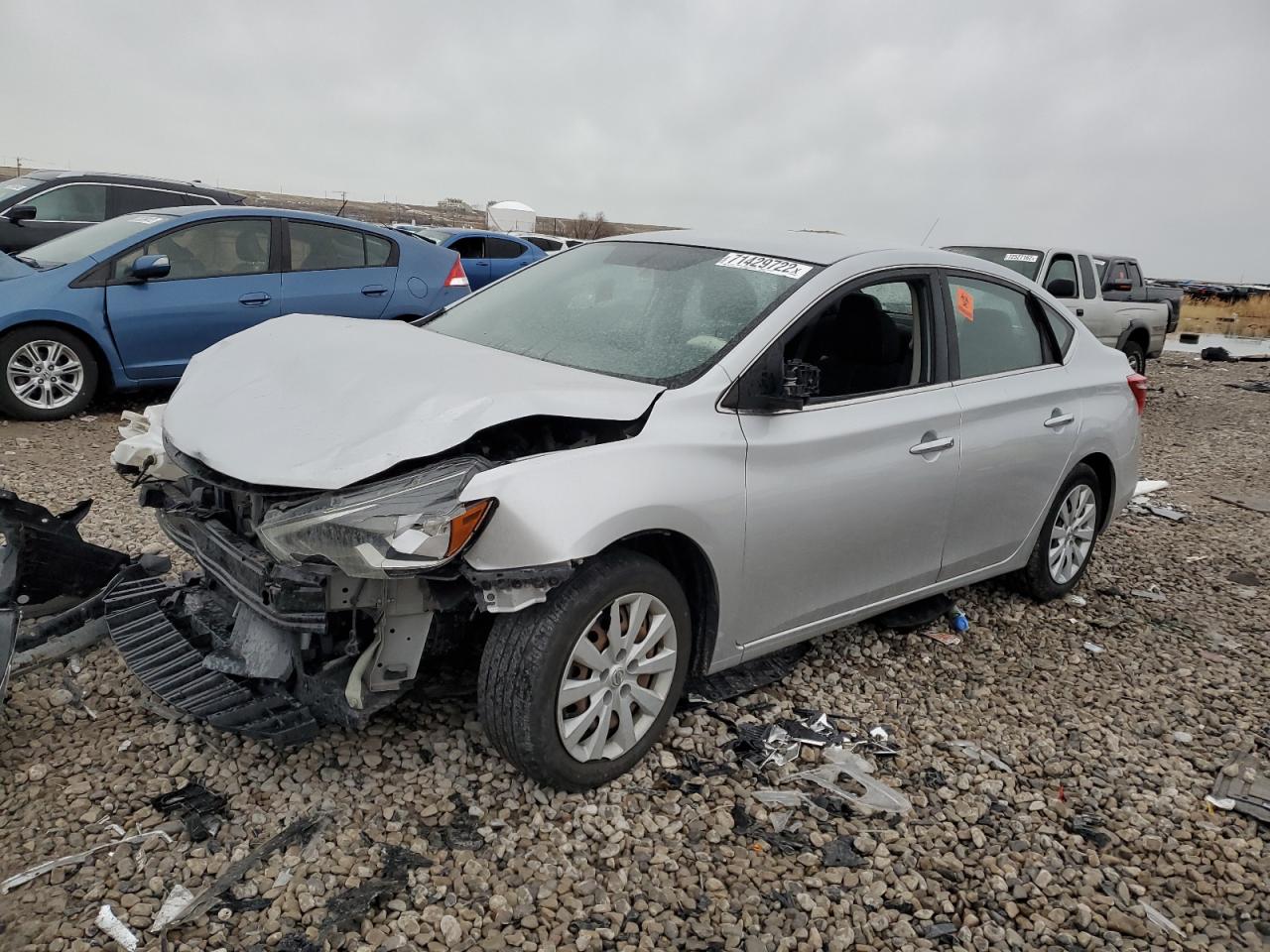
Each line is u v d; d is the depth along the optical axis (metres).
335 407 2.99
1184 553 6.41
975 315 4.39
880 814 3.20
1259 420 13.02
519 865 2.77
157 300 7.84
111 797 2.91
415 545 2.58
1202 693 4.33
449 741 3.31
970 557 4.43
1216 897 2.97
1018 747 3.73
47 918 2.44
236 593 3.02
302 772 3.09
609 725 3.10
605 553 3.01
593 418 2.97
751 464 3.31
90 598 3.79
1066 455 4.77
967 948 2.67
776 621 3.61
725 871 2.85
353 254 8.74
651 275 3.98
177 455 3.13
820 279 3.69
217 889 2.58
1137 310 13.36
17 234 10.95
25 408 7.58
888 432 3.79
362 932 2.49
